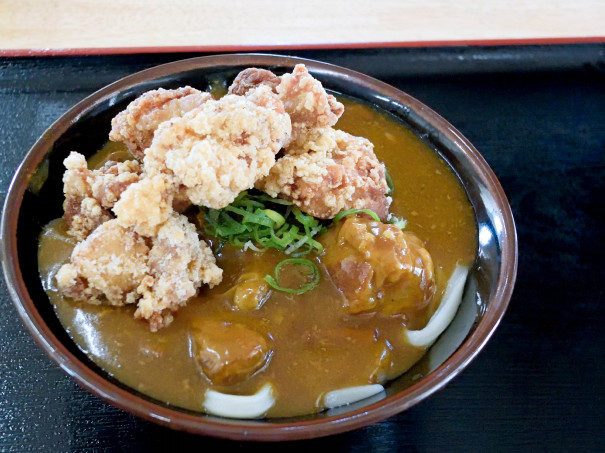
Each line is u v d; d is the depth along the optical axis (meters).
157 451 0.22
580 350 0.27
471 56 0.37
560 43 0.38
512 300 0.29
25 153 0.30
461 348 0.22
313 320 0.24
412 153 0.30
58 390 0.24
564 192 0.33
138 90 0.28
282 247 0.25
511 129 0.35
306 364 0.23
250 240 0.25
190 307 0.23
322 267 0.25
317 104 0.25
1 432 0.22
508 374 0.26
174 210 0.24
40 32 0.35
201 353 0.22
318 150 0.26
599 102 0.37
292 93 0.26
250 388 0.22
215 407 0.21
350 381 0.22
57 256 0.24
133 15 0.37
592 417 0.25
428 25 0.39
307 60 0.31
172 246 0.23
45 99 0.32
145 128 0.25
